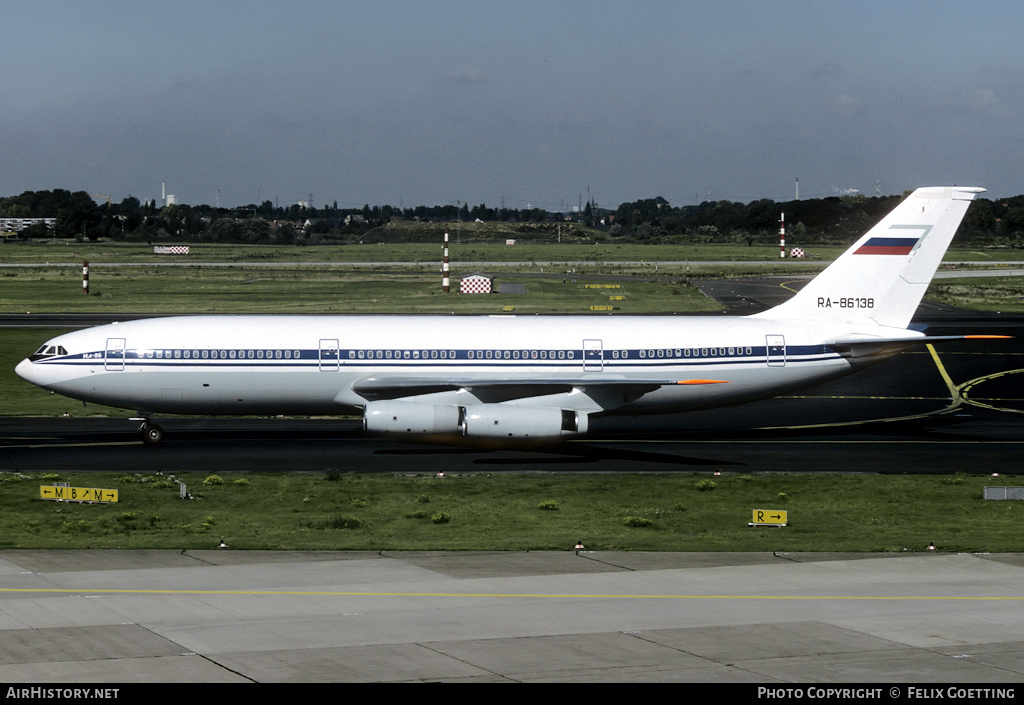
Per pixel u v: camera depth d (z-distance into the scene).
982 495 143.50
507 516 129.25
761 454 172.00
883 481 151.62
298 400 172.00
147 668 74.44
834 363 183.00
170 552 107.88
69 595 91.88
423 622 85.75
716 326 181.38
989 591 96.56
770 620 87.19
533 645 80.50
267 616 86.81
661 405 179.75
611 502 137.62
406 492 141.38
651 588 96.44
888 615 88.94
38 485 141.88
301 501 136.12
